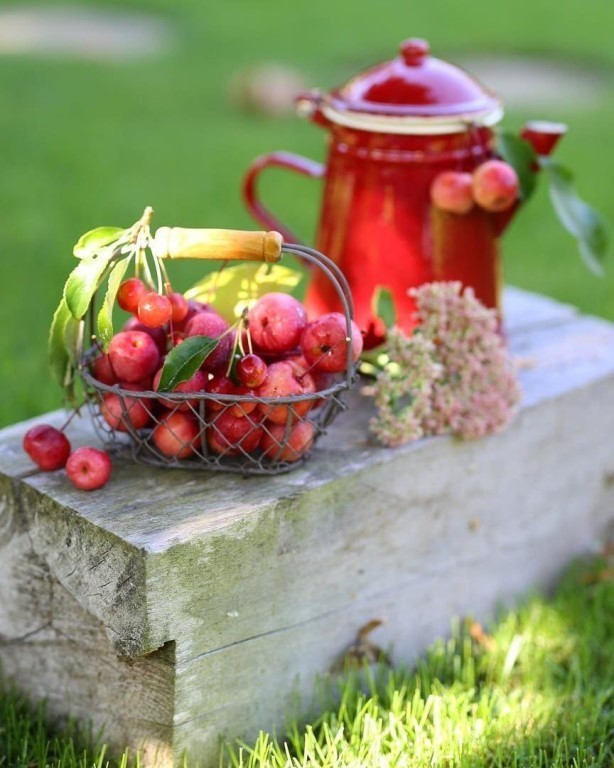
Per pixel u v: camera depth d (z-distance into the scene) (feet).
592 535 5.26
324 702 4.60
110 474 4.45
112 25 16.28
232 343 4.36
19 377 5.82
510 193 4.71
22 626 4.54
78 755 4.47
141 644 4.23
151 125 10.89
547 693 4.70
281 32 15.83
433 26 16.25
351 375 4.35
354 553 4.57
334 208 4.90
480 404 4.71
